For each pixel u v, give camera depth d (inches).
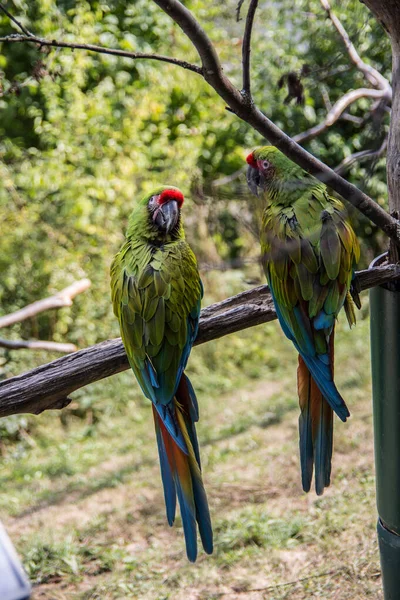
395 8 135.6
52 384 133.0
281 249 136.6
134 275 137.7
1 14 435.8
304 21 362.6
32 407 133.7
